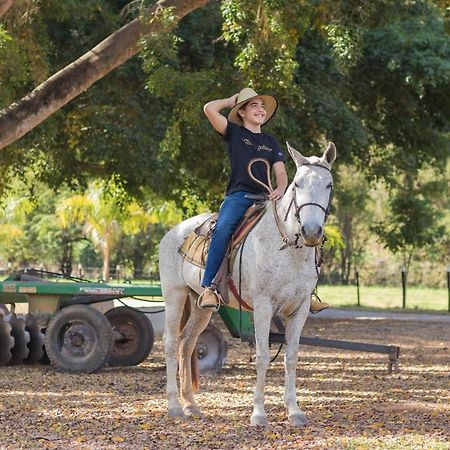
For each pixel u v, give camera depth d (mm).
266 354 9312
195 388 10516
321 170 8812
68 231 72062
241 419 9945
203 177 24688
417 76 25859
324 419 9953
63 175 26031
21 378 13461
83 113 22781
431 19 26234
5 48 15844
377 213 63750
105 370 14672
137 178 23188
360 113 28531
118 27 22156
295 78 23609
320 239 8734
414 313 32125
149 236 68625
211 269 9438
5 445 8570
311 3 15977
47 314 14828
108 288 14719
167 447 8477
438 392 12242
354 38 16750
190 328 10422
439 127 28938
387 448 8398
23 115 15281
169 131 17875
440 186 35000
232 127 9688
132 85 22578
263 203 9445
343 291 53875
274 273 9102
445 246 64375
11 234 66812
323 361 16188
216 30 22781
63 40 22250
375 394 12016
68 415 10203
